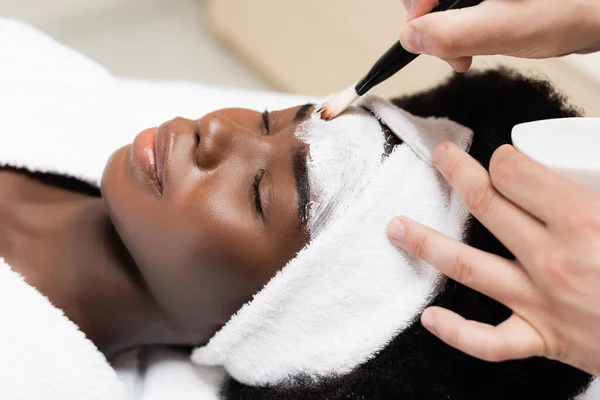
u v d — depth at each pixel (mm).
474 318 667
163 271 696
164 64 1524
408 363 676
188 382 833
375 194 654
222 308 718
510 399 679
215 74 1538
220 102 1111
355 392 678
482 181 600
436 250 615
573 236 535
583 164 568
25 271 770
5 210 797
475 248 631
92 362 723
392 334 673
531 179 556
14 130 845
